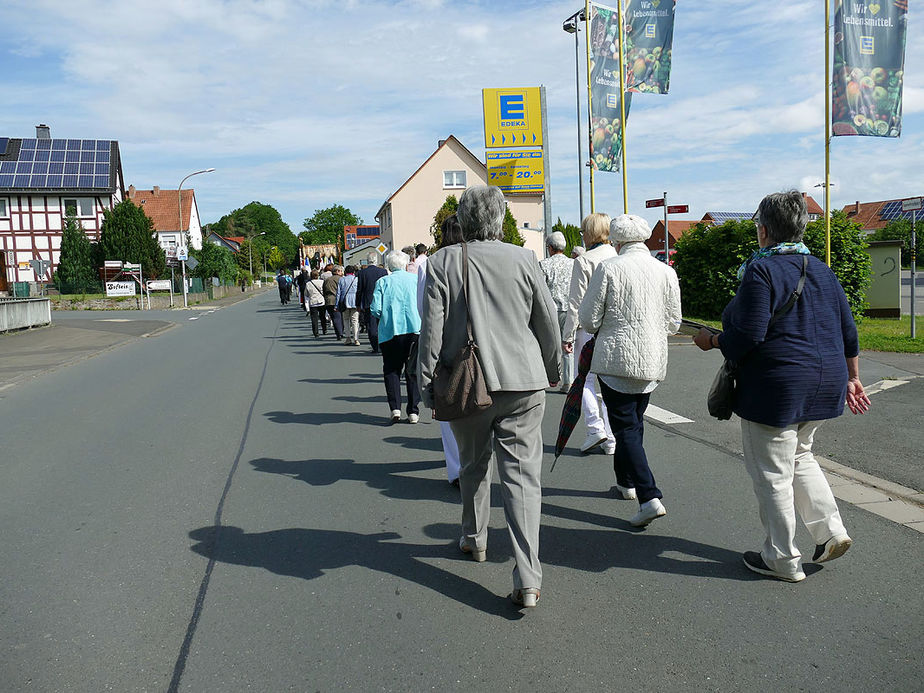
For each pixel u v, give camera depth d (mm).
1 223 56531
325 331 19656
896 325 15039
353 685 2670
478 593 3412
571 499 4750
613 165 14469
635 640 2943
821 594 3299
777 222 3377
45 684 2713
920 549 3750
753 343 3230
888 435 6039
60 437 7098
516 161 30312
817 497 3484
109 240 50875
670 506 4539
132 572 3738
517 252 3303
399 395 7441
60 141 60312
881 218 51438
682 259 17953
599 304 4238
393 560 3822
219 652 2922
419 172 49062
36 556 3977
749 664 2748
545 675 2709
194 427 7395
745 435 3482
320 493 5031
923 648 2820
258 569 3744
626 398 4301
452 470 5074
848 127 10820
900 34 10781
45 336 19391
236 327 23312
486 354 3164
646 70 14047
